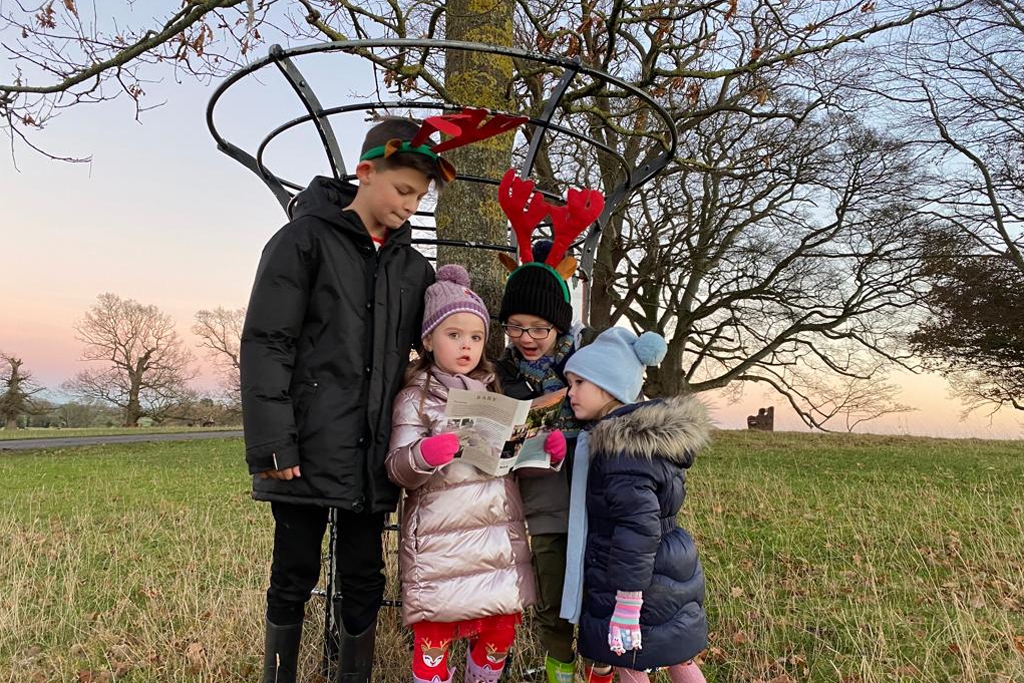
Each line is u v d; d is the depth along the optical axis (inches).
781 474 372.8
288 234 81.3
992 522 226.7
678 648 81.4
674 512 85.2
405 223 91.8
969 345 591.8
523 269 95.0
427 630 84.3
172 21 158.6
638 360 90.1
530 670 105.8
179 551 198.2
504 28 130.6
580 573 84.4
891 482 337.4
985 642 117.7
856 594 153.8
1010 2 388.2
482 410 80.0
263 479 79.7
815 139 518.6
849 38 188.2
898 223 556.7
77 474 439.2
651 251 533.3
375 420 82.1
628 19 172.6
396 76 162.4
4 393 1381.6
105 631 128.4
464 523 83.4
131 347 1542.8
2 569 174.7
